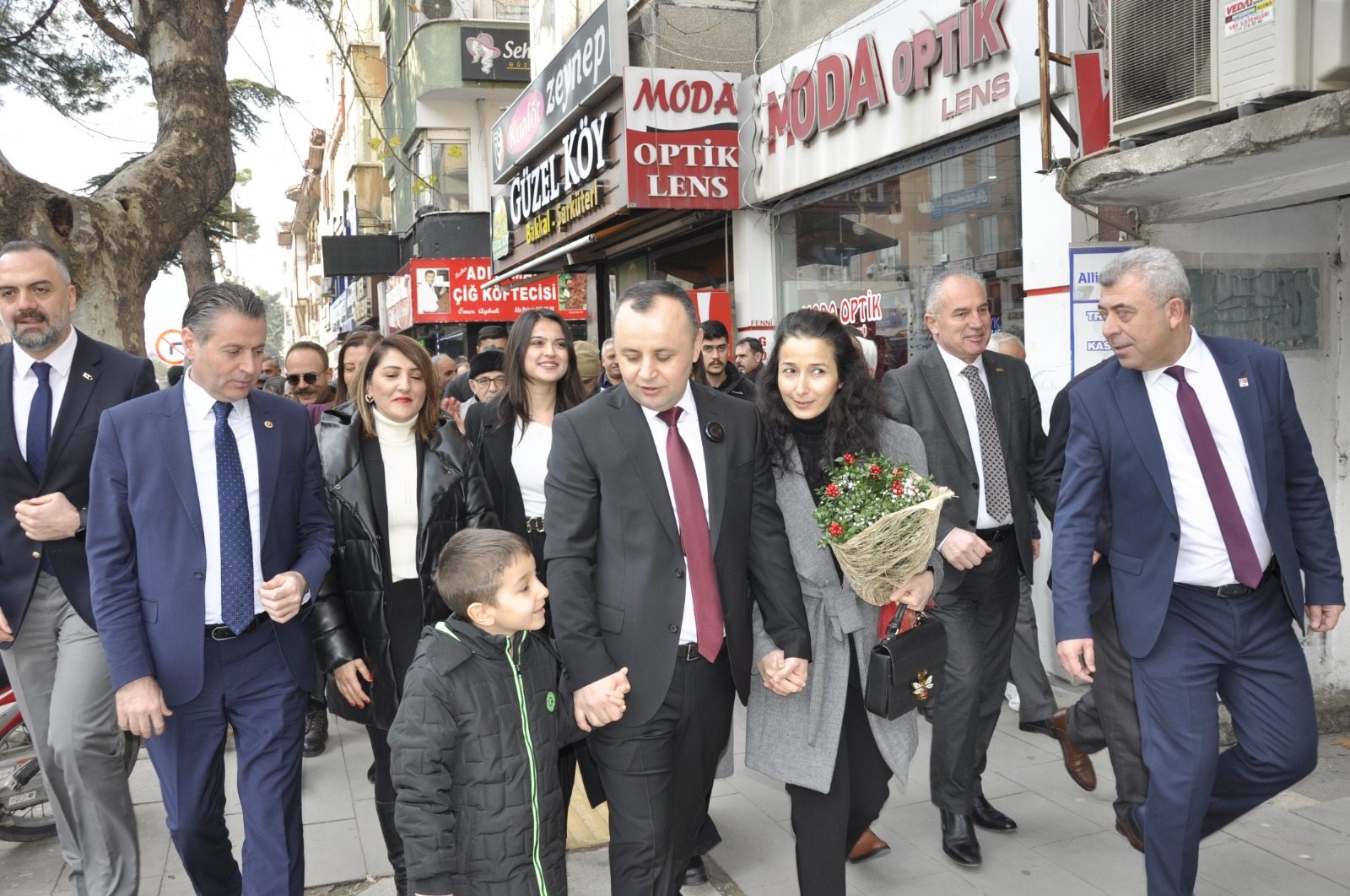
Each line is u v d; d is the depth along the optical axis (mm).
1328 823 3633
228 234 16453
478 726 2381
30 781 3844
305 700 2982
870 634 2793
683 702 2547
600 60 8289
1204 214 4328
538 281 13945
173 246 6160
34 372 3078
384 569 3156
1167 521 2754
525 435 3525
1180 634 2770
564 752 3070
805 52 7270
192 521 2785
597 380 4934
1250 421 2713
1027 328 5332
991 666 3598
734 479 2604
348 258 20578
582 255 11555
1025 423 3676
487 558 2352
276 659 2914
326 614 3082
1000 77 5371
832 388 2756
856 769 2859
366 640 3121
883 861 3457
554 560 2529
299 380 5734
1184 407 2754
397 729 2359
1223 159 3451
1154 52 3643
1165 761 2760
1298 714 2719
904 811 3859
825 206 7555
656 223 9695
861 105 6609
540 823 2463
